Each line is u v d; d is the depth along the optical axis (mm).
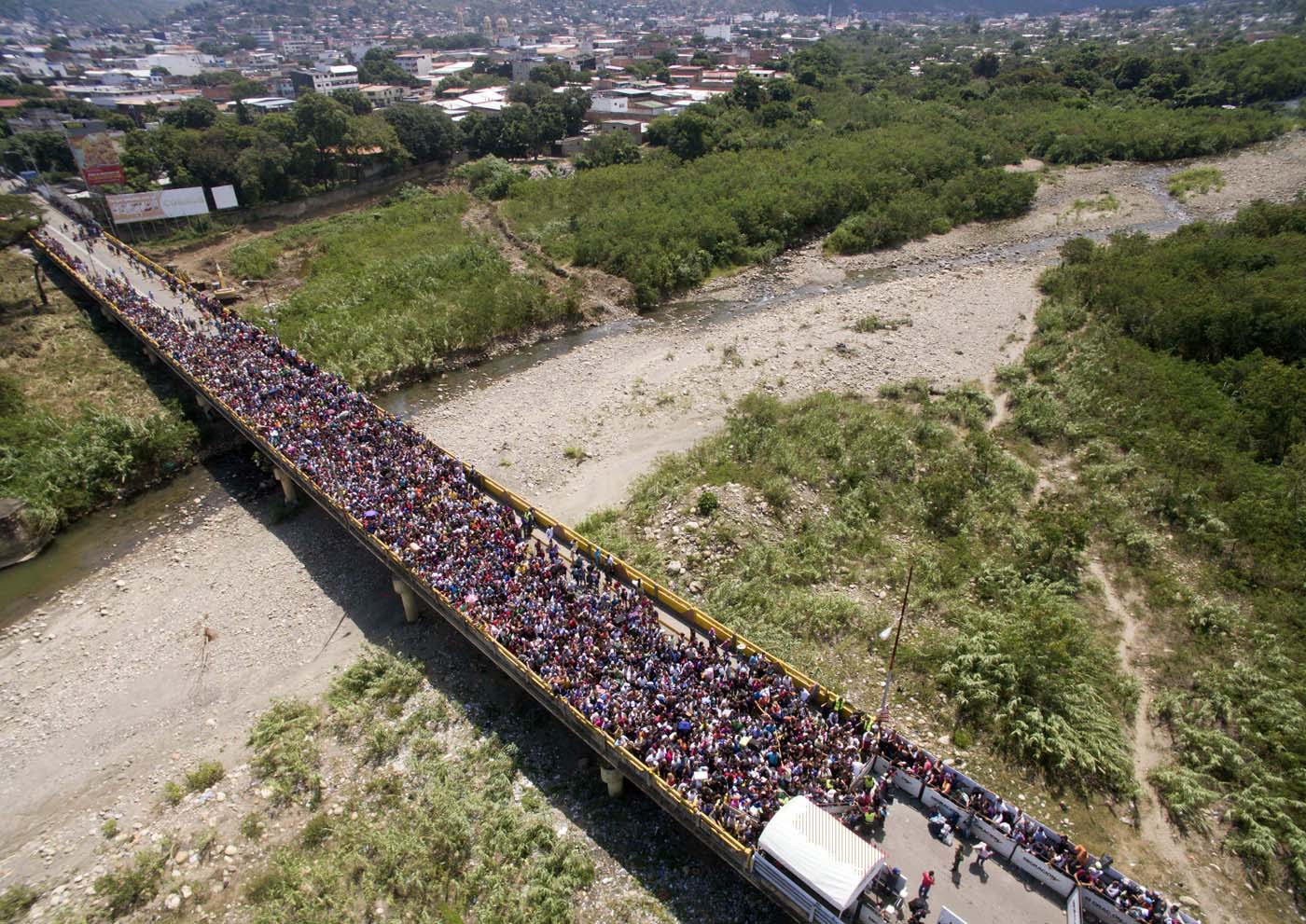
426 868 25594
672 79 192750
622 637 29891
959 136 113625
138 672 35250
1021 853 21844
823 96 142250
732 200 89625
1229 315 56062
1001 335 65375
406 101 167000
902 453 46688
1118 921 20453
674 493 43656
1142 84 148625
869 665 32625
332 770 29922
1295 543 38469
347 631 37062
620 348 66125
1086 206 96438
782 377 59188
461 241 84375
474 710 32094
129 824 28516
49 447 49031
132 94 177375
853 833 21250
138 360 60781
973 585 37000
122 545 43875
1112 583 37781
